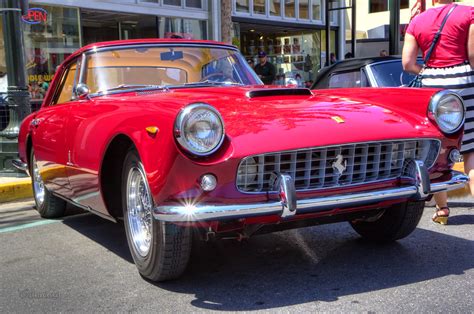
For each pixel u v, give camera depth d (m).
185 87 4.16
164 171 2.78
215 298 3.07
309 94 3.69
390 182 3.18
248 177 2.81
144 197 3.25
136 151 3.15
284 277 3.39
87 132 3.65
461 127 3.37
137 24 12.46
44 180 4.84
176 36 5.88
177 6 13.01
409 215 3.74
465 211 5.00
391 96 3.62
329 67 6.77
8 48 7.28
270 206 2.76
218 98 3.42
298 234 4.39
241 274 3.46
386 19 25.59
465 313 2.77
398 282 3.24
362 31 23.41
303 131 2.92
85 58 4.36
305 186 2.95
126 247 4.21
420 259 3.67
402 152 3.21
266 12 15.27
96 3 11.32
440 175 3.40
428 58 4.36
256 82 4.59
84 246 4.28
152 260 3.14
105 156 3.46
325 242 4.14
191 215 2.70
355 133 3.01
